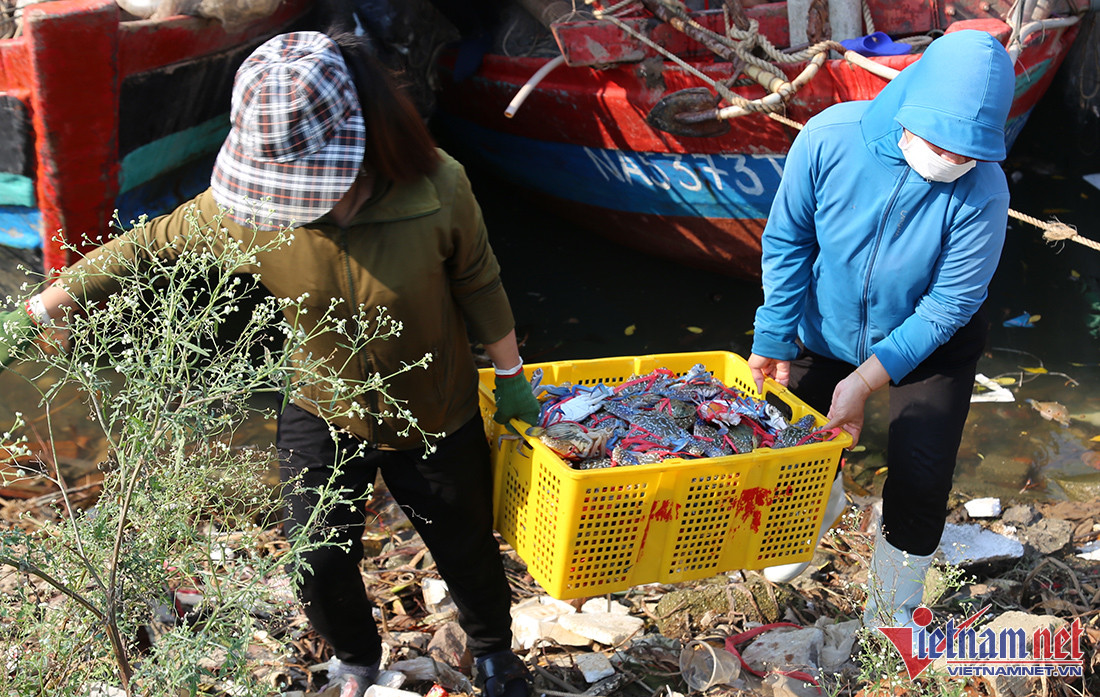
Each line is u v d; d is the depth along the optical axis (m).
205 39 4.13
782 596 3.18
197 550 1.90
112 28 3.54
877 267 2.55
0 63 3.53
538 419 2.49
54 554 1.79
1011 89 2.26
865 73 4.52
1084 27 6.57
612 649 2.93
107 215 4.06
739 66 4.59
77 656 1.79
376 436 2.22
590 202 5.83
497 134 6.03
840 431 2.58
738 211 5.20
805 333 2.93
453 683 2.74
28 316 2.07
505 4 5.84
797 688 2.70
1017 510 3.76
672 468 2.31
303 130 1.86
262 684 1.93
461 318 2.29
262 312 1.83
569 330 5.29
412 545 3.54
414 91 5.18
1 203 3.92
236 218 1.95
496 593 2.54
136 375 1.81
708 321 5.42
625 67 4.94
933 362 2.68
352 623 2.44
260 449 3.92
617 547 2.38
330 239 2.01
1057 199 6.70
